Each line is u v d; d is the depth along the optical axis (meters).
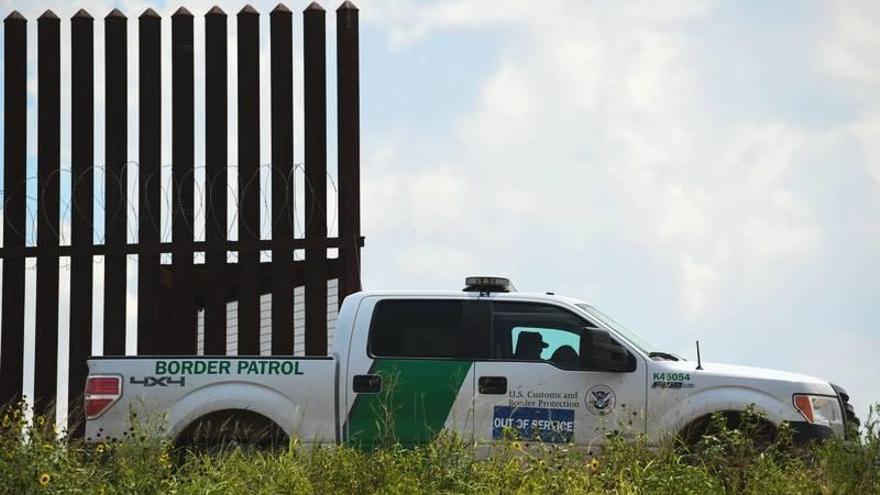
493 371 25.03
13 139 34.66
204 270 34.53
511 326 25.39
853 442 21.75
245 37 34.22
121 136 34.31
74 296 33.62
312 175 33.50
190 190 33.88
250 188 33.69
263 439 24.84
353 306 25.70
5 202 34.31
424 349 25.33
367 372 25.14
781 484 20.84
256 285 33.22
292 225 33.44
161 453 21.36
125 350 33.56
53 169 34.41
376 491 20.78
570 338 25.27
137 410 24.67
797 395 24.45
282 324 32.97
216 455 23.88
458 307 25.53
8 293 33.78
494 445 22.86
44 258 33.84
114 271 33.66
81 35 34.62
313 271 33.09
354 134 33.69
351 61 33.88
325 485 21.12
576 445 24.64
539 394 24.88
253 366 25.05
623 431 24.52
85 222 34.06
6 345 33.66
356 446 24.70
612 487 21.36
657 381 24.72
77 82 34.53
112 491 19.94
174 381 24.84
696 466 23.08
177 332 33.28
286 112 33.88
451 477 20.78
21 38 35.03
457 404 24.94
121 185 34.06
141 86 34.34
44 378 33.47
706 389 24.64
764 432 24.47
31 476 19.89
